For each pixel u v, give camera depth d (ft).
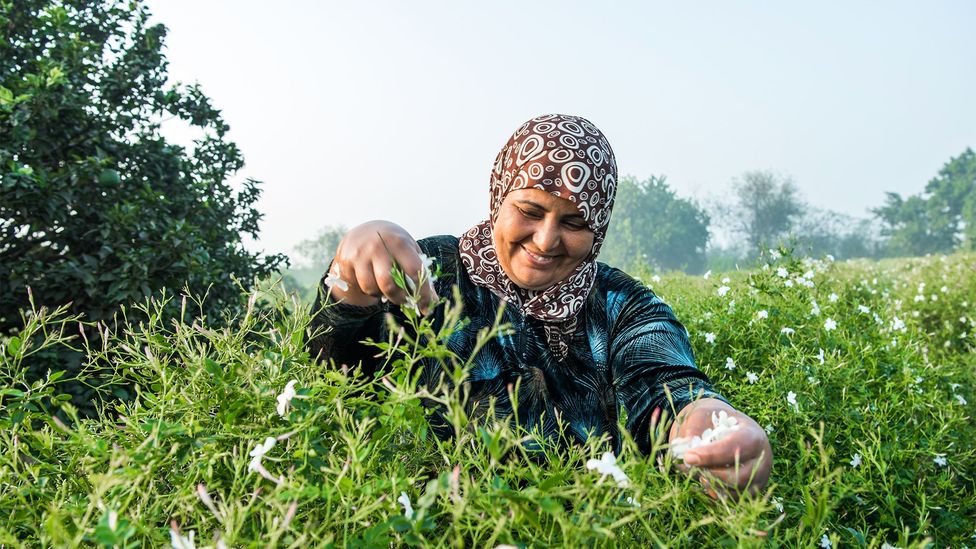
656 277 17.07
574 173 4.58
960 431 9.23
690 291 15.08
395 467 2.88
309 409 2.94
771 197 236.84
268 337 3.96
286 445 3.00
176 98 16.94
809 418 7.57
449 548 2.52
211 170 17.92
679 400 3.99
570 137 4.72
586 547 2.41
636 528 2.82
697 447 2.91
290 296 3.63
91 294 12.50
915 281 29.04
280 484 2.46
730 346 10.25
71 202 13.65
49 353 10.02
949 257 42.06
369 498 2.55
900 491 6.70
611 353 4.99
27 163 13.73
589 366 4.98
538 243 4.66
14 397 3.58
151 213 14.23
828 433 7.53
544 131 4.75
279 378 3.23
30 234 13.73
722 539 2.68
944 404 9.30
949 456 8.02
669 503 2.80
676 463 3.06
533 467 2.73
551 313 4.96
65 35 15.49
